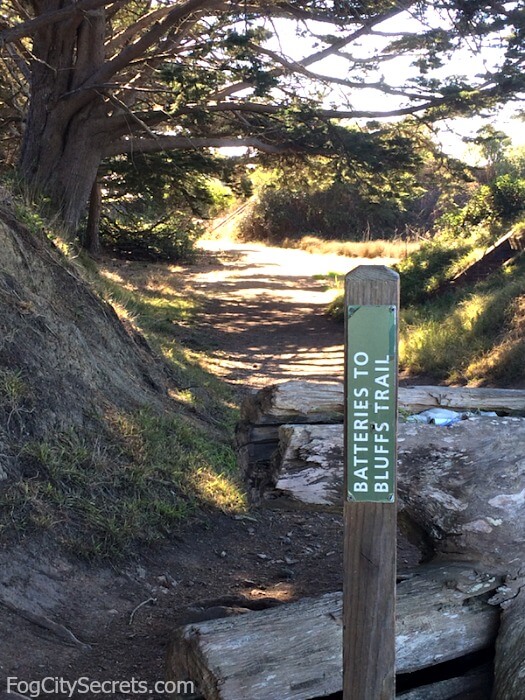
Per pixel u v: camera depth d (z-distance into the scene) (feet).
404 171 58.95
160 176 63.46
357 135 56.75
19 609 13.26
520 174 114.11
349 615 8.62
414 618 11.19
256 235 155.02
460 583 11.75
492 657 11.73
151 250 97.35
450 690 11.14
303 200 147.13
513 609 11.51
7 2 60.39
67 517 15.52
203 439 23.16
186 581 16.11
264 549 18.47
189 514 18.48
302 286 85.15
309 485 12.34
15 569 13.85
